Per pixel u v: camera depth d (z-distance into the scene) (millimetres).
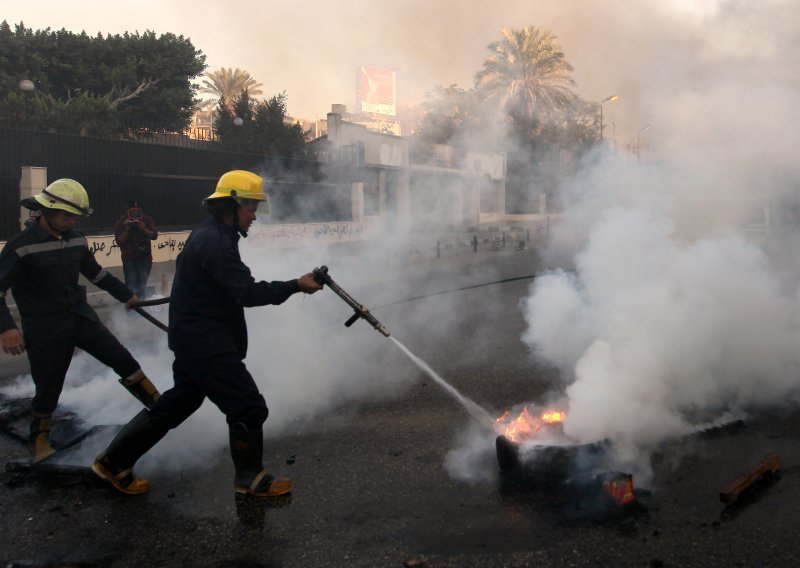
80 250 3467
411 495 2920
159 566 2400
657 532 2553
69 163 14531
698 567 2322
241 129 23875
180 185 17500
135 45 23328
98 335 3518
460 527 2625
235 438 2932
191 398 3041
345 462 3318
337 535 2586
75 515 2807
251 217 2979
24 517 2801
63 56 22219
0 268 3213
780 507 2752
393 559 2404
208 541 2566
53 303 3311
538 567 2332
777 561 2352
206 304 2885
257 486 2934
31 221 3357
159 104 23594
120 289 3670
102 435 3594
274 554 2459
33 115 17625
